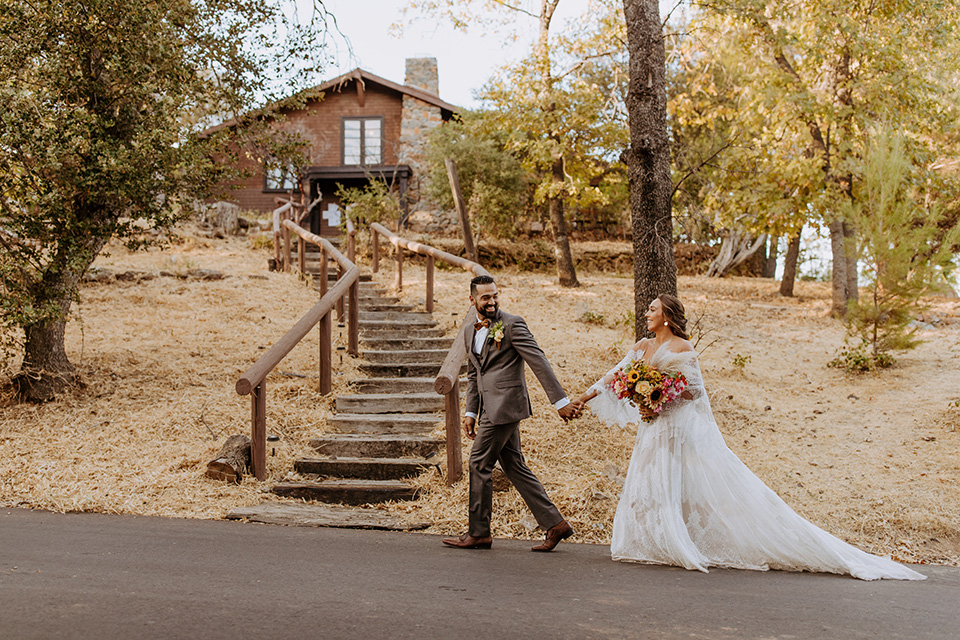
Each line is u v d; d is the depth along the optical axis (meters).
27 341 8.00
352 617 3.17
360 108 22.56
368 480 6.25
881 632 3.12
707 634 3.04
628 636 2.99
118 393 8.02
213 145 8.69
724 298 15.50
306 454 6.72
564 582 3.87
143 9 7.11
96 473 6.06
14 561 3.97
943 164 12.34
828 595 3.74
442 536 5.15
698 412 4.59
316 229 22.83
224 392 8.07
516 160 18.72
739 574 4.19
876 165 10.25
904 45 12.53
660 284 7.23
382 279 13.84
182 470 6.20
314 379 8.35
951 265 9.88
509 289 14.58
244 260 14.84
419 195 21.59
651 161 7.28
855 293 13.86
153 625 3.00
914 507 5.79
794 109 12.72
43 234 7.30
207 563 4.08
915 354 10.80
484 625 3.09
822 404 8.88
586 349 10.12
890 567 4.35
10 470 6.10
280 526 5.23
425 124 21.88
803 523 4.37
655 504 4.44
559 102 14.23
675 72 19.44
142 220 15.24
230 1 8.71
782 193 13.48
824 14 12.38
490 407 4.69
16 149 6.80
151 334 10.02
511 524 5.40
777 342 12.20
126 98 7.57
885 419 8.09
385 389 8.23
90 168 7.14
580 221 22.41
